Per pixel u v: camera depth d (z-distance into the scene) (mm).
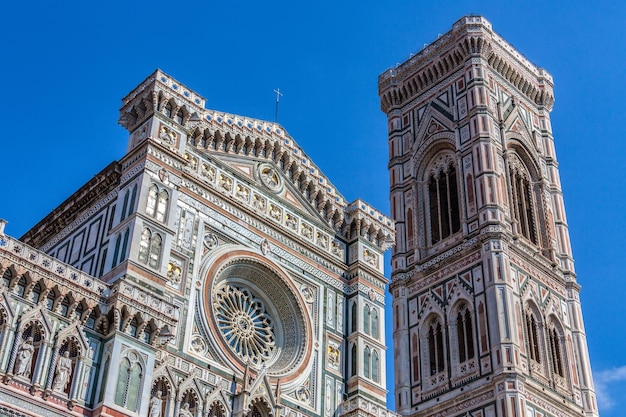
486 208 85500
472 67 96562
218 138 61344
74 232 57688
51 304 45969
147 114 57094
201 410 50031
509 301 79062
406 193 96375
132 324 48125
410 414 80688
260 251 59969
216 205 58625
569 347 83812
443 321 83250
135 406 45844
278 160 65125
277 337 59594
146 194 53344
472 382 77188
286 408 55125
